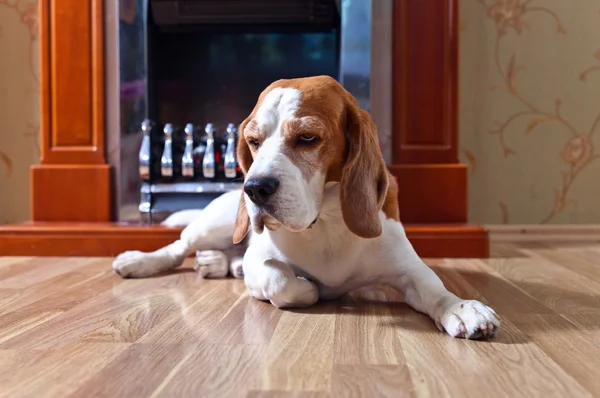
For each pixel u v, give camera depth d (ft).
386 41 6.61
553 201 7.65
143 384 2.31
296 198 3.16
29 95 7.73
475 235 5.98
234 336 3.03
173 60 7.19
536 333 3.07
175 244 5.08
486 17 7.50
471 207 7.66
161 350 2.78
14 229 6.17
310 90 3.37
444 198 6.59
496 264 5.56
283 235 3.67
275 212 3.12
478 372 2.43
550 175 7.62
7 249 6.18
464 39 7.54
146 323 3.32
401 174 6.59
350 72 6.60
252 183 3.10
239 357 2.67
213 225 4.81
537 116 7.57
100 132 6.75
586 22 7.49
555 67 7.54
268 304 3.81
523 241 7.40
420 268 3.60
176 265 5.04
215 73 7.20
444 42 6.62
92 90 6.76
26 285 4.51
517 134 7.59
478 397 2.16
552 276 4.88
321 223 3.58
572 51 7.52
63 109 6.78
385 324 3.27
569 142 7.59
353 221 3.37
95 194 6.75
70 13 6.72
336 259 3.65
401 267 3.62
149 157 6.53
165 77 7.20
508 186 7.64
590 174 7.61
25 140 7.78
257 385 2.29
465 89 7.57
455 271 5.16
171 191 6.56
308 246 3.65
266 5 6.68
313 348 2.81
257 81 7.20
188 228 5.02
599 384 2.29
